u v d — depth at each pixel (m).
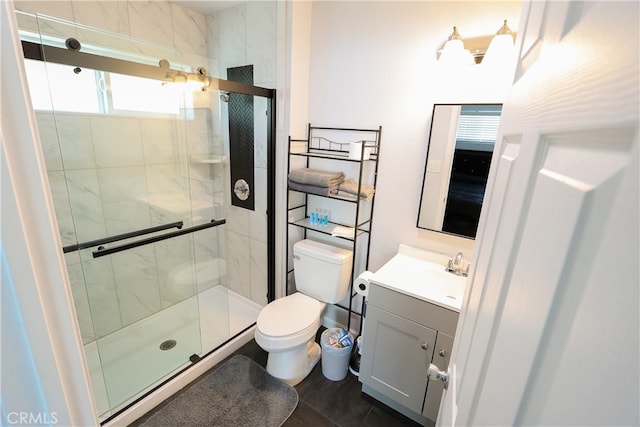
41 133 1.68
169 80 1.75
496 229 0.59
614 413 0.20
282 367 1.86
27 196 0.38
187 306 2.55
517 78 0.63
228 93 2.27
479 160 1.60
